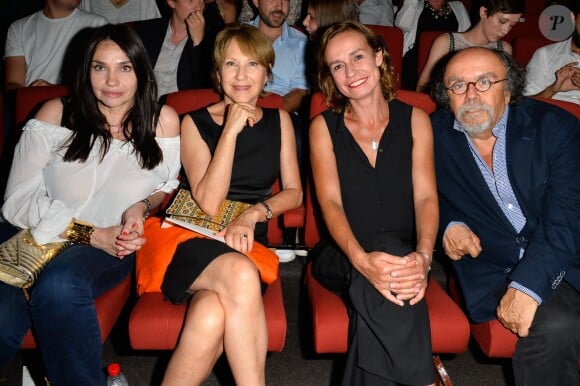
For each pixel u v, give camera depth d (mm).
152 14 3525
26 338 1657
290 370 2143
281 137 1925
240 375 1604
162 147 1888
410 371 1518
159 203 1934
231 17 3518
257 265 1737
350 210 1839
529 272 1628
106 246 1735
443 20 3699
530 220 1753
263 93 2006
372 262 1564
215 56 1836
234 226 1729
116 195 1826
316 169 1836
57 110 1825
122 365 2146
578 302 1691
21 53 3006
